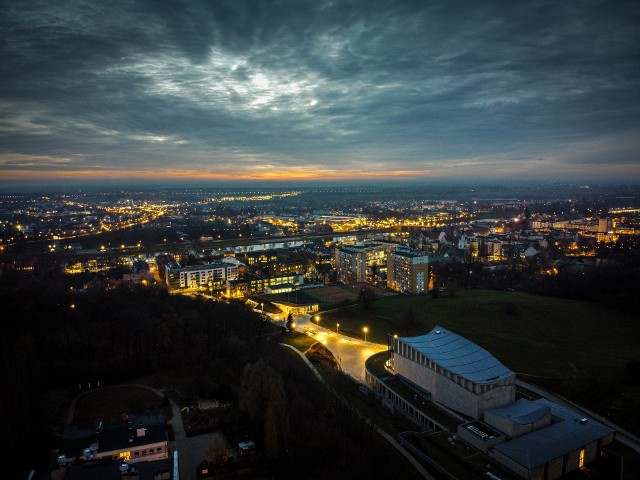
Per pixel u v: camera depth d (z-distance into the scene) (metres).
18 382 197.50
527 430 194.25
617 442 197.38
